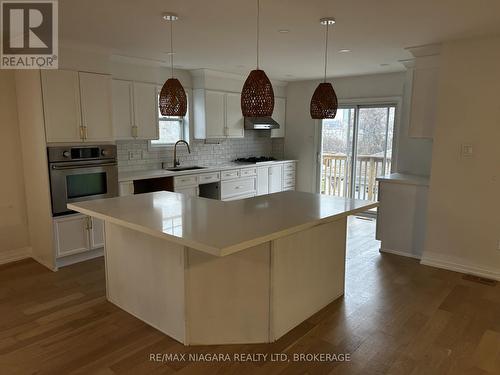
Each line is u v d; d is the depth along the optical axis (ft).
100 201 10.32
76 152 13.16
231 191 19.70
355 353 8.33
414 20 10.08
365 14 9.61
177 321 8.73
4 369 7.78
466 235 12.80
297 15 9.70
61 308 10.40
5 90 13.37
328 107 10.16
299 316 9.53
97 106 13.70
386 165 20.76
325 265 10.27
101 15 9.75
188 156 19.71
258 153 24.03
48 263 13.39
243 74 20.04
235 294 8.54
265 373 7.64
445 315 10.02
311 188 23.54
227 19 10.09
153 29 11.10
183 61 16.29
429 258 13.66
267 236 6.98
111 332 9.18
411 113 13.93
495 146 11.93
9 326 9.45
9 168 13.75
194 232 7.14
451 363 7.98
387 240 15.11
